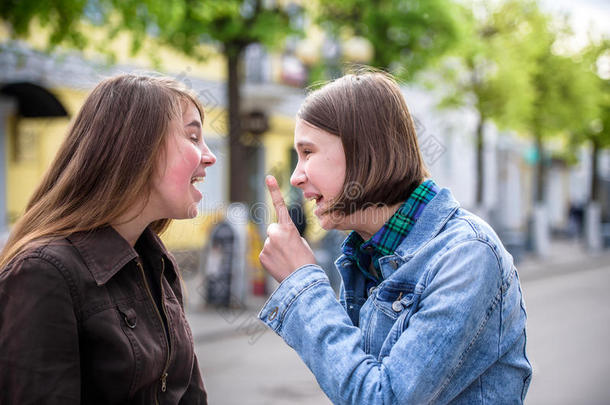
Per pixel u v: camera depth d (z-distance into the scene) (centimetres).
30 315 105
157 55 820
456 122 1567
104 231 122
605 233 1939
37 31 866
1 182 983
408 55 1003
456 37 1002
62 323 108
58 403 104
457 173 2161
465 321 106
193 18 758
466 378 112
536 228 1609
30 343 104
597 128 2120
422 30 964
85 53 754
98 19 700
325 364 113
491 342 113
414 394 104
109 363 115
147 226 141
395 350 109
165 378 130
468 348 109
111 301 118
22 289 107
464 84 1423
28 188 1034
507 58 1373
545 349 620
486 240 113
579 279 1266
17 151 1011
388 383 106
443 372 106
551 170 2975
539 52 1515
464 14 1286
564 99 1630
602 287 1139
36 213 121
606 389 482
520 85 1397
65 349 107
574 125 1655
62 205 120
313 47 1390
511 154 2642
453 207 123
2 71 902
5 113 865
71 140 125
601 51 1873
